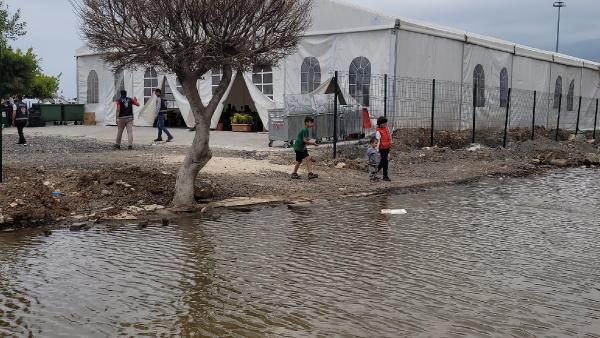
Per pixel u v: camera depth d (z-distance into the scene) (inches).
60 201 443.5
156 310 257.6
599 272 316.5
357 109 820.6
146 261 327.9
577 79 1411.2
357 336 231.8
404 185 581.3
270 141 762.8
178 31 427.2
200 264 323.0
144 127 1116.5
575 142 1048.2
